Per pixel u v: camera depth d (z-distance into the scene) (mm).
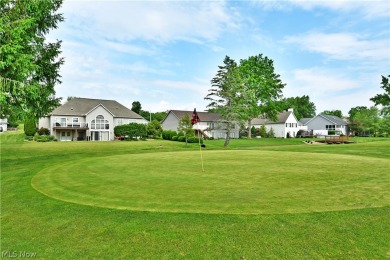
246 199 6289
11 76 14594
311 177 9023
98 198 6680
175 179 8836
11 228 5176
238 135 65312
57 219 5473
